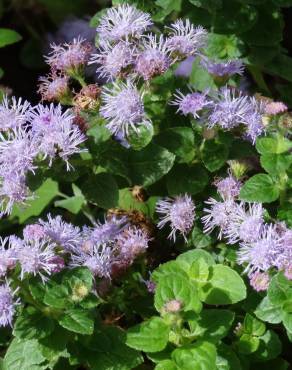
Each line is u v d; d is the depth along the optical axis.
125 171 0.32
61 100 0.32
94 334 0.29
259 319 0.30
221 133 0.32
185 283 0.28
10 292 0.28
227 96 0.31
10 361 0.29
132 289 0.31
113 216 0.32
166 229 0.33
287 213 0.30
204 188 0.33
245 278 0.31
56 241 0.29
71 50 0.32
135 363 0.29
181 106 0.31
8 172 0.30
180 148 0.32
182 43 0.32
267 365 0.31
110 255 0.31
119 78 0.32
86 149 0.30
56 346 0.29
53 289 0.28
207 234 0.32
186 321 0.29
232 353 0.29
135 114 0.31
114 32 0.32
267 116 0.30
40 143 0.30
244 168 0.32
